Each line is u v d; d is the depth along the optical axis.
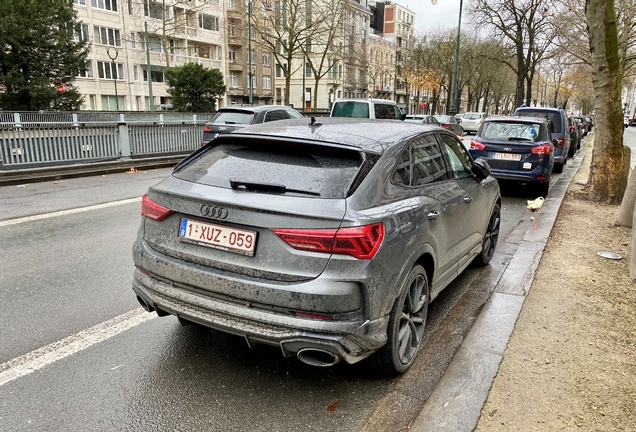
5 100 30.50
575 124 21.59
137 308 4.26
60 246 6.04
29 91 30.70
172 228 3.09
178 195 3.01
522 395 2.89
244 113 13.13
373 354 3.11
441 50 60.22
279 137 3.18
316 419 2.80
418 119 25.42
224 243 2.85
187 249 3.00
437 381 3.23
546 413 2.72
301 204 2.72
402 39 96.25
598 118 8.89
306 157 3.08
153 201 3.19
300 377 3.24
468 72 59.44
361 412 2.88
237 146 3.33
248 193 2.86
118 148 13.35
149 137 14.24
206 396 2.99
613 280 4.86
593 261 5.48
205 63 55.59
